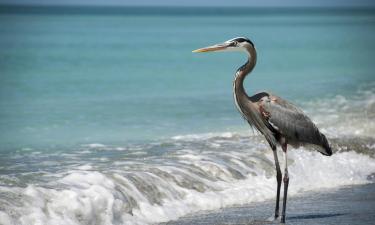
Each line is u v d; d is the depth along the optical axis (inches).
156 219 397.1
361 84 1124.5
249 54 410.9
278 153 552.1
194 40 2551.7
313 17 7682.1
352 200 462.6
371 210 428.5
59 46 2122.3
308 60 1729.8
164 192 430.0
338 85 1105.4
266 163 526.9
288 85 1107.3
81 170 457.1
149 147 574.9
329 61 1701.5
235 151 552.4
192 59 1713.8
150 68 1438.2
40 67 1430.9
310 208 434.6
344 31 3612.2
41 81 1148.5
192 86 1099.3
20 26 3772.1
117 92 1007.0
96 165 482.0
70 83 1123.3
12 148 574.9
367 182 531.2
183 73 1332.4
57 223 357.4
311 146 422.6
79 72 1328.7
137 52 1913.1
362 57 1840.6
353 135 642.2
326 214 416.2
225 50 415.5
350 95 949.2
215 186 462.6
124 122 726.5
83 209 371.6
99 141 612.1
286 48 2212.1
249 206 440.8
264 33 3277.6
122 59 1676.9
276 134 410.9
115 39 2561.5
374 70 1432.1
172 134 652.7
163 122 727.1
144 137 633.6
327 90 1020.5
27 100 902.4
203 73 1337.4
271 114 403.5
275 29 3789.4
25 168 474.6
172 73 1330.0
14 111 798.5
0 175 426.0
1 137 629.0
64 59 1651.1
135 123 719.7
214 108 835.4
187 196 436.8
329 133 651.5
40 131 666.8
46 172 445.4
